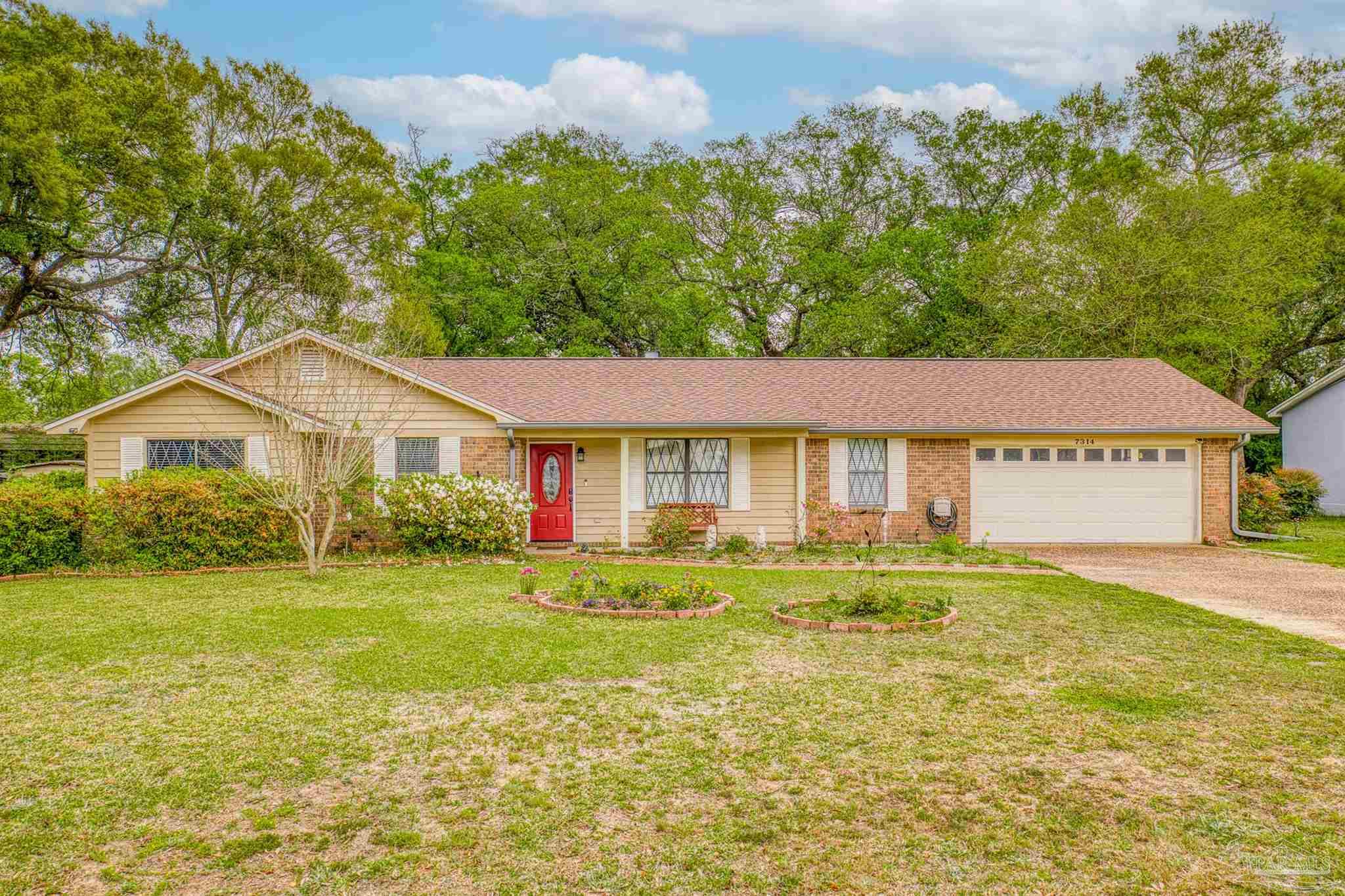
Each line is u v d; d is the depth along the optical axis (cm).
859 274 3456
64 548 1312
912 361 2172
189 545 1334
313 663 740
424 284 3191
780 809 457
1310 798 471
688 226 3756
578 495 1770
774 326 3744
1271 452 2967
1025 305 3011
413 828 435
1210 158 3403
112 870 392
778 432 1706
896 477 1809
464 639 827
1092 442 1827
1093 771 509
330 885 380
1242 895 373
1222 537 1834
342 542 1523
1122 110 3569
